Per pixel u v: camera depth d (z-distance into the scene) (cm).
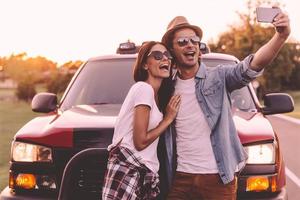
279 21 401
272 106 597
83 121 517
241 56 7000
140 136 399
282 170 528
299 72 8662
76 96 631
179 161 433
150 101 403
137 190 403
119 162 404
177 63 434
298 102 5822
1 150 1297
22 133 526
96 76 650
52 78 3441
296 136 1814
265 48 413
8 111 3152
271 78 7288
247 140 505
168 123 412
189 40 427
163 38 436
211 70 433
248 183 504
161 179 448
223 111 426
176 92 432
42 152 510
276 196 510
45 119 556
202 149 426
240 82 426
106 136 489
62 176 502
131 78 644
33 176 513
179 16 439
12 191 523
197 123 426
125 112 406
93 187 488
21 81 4262
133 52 717
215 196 429
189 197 435
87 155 450
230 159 427
